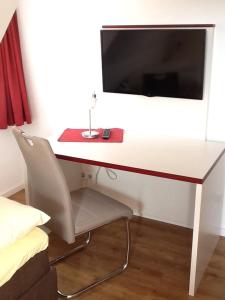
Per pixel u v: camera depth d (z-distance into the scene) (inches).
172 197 110.4
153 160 85.7
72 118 121.5
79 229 80.3
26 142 78.8
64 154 90.4
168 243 103.7
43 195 83.8
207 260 93.2
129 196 118.0
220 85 95.5
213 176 85.8
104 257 98.3
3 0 69.0
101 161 85.4
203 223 82.8
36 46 120.3
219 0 89.6
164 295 84.2
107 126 114.8
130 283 88.1
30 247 64.9
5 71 118.3
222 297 83.4
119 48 101.4
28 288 66.6
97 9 104.7
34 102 128.7
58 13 111.7
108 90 108.0
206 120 99.3
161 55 96.5
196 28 93.0
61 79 119.0
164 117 104.6
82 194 94.6
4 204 70.4
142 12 99.3
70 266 94.8
